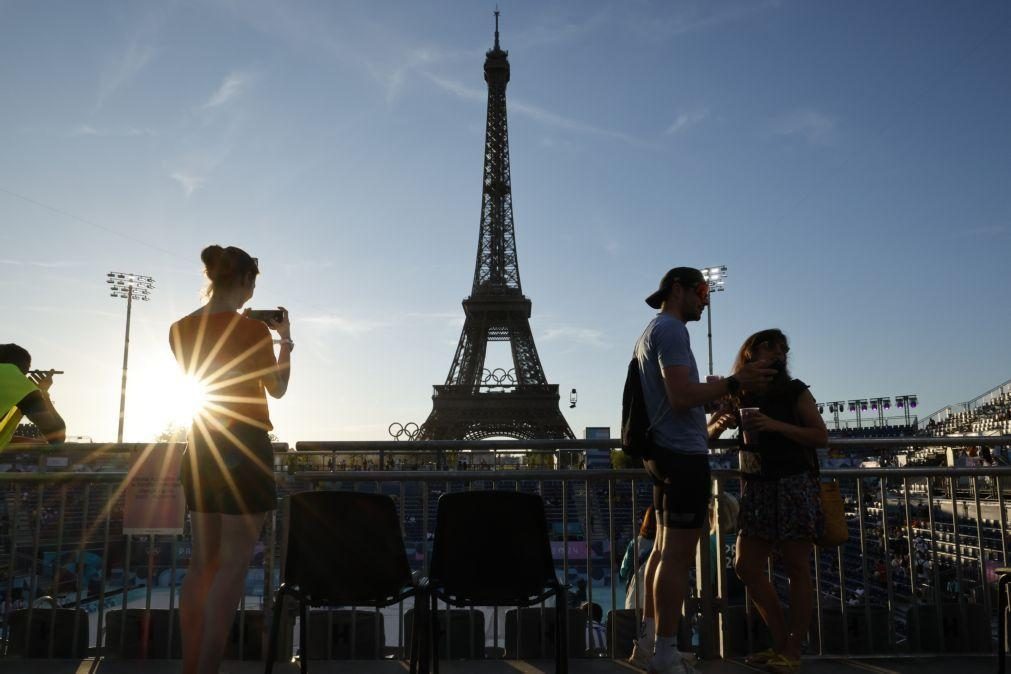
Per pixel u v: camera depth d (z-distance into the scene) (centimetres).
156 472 654
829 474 672
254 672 599
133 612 649
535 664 623
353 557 483
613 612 658
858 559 1912
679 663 525
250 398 487
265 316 534
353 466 709
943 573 989
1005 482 1661
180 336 502
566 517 647
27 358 580
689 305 578
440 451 666
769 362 523
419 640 446
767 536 576
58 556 662
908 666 623
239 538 470
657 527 605
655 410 548
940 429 6462
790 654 586
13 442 623
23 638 654
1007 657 644
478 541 465
